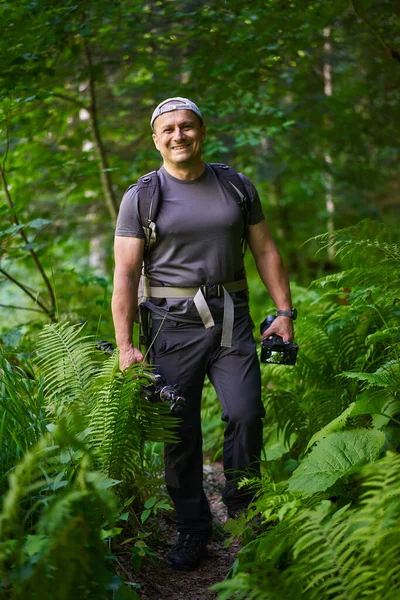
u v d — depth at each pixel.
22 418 2.67
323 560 2.07
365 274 3.30
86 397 2.93
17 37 4.26
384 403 2.83
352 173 7.64
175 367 2.97
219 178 3.02
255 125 5.95
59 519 1.80
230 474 3.00
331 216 9.55
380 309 3.46
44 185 4.91
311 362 3.71
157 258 2.98
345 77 6.78
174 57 5.60
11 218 4.77
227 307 2.95
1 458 2.48
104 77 5.73
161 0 4.96
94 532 1.98
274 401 3.58
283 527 2.34
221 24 4.84
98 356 3.52
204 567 2.93
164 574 2.84
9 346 4.06
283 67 5.80
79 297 5.25
